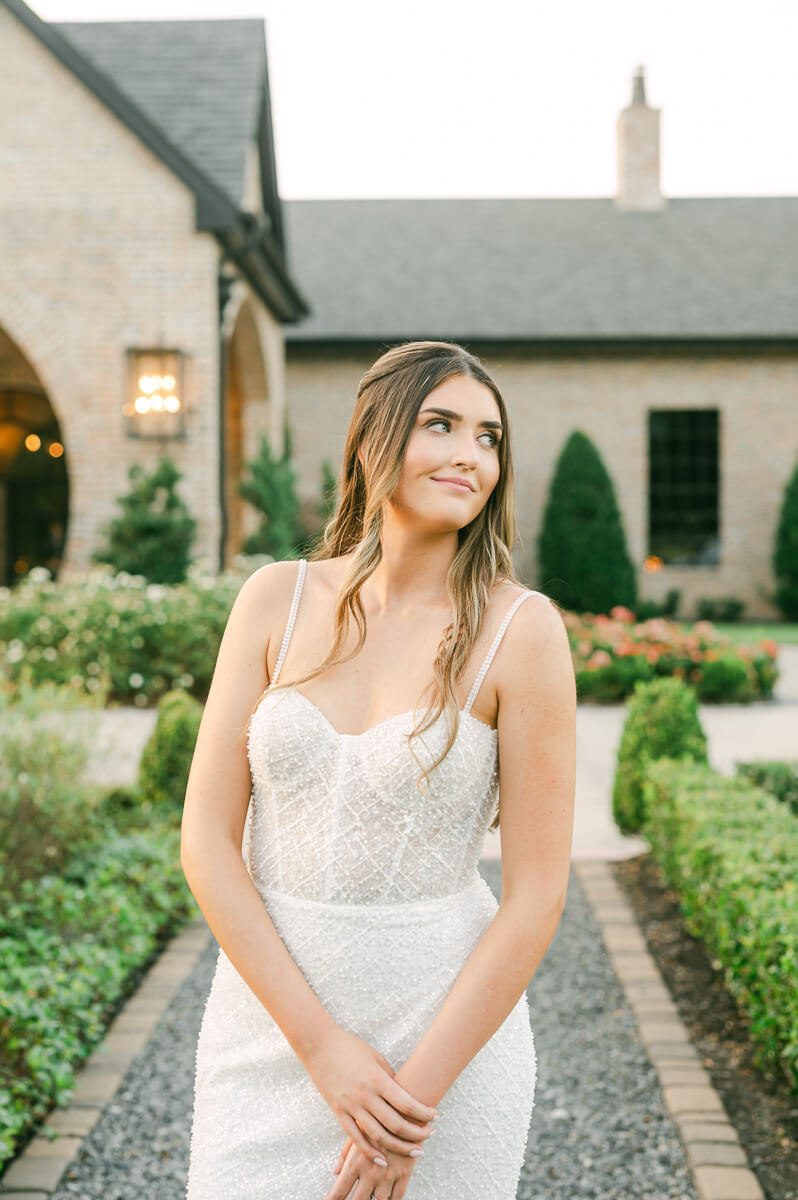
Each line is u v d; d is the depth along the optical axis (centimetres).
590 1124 289
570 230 2266
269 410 1593
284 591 157
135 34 1425
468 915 147
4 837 411
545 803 140
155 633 1005
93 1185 258
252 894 142
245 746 150
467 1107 141
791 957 273
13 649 877
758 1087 305
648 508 2039
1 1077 288
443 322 2028
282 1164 140
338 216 2327
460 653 142
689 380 2016
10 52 1166
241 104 1316
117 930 389
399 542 152
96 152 1165
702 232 2248
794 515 1962
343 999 140
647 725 571
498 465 150
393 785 139
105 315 1168
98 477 1170
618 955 407
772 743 845
